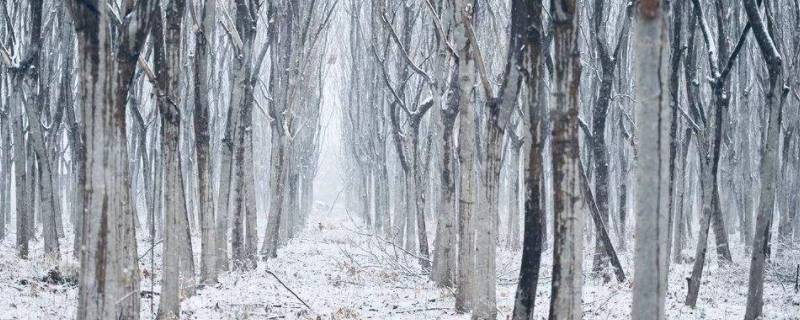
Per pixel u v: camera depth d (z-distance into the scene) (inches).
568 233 278.8
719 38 539.2
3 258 680.4
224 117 1282.0
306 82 995.9
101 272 254.2
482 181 425.4
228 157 687.1
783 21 806.5
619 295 578.6
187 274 535.2
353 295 573.3
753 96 1230.3
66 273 557.3
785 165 828.6
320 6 1032.2
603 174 692.7
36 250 793.6
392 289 620.4
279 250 991.6
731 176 1000.2
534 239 330.3
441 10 621.0
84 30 248.2
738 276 707.4
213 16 534.9
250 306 491.2
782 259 745.6
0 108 965.8
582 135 1055.6
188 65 885.8
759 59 897.5
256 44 1337.4
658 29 210.7
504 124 416.8
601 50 674.2
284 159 845.8
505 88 406.6
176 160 425.4
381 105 1202.6
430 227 1443.2
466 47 474.0
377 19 895.1
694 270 518.3
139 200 1770.4
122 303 333.7
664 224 213.5
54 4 752.3
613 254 647.8
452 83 612.7
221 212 689.6
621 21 835.4
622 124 847.7
